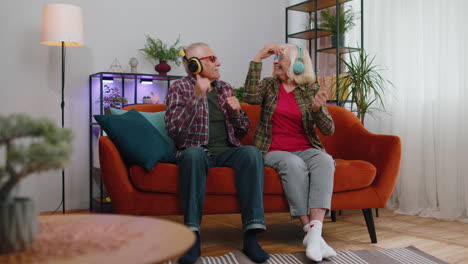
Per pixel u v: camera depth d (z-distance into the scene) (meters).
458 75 3.04
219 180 2.02
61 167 0.82
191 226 1.84
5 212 0.80
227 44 4.20
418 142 3.28
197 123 2.17
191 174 1.89
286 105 2.31
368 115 3.72
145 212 2.04
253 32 4.34
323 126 2.19
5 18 3.26
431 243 2.34
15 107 3.29
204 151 2.02
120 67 3.67
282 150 2.28
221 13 4.16
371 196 2.23
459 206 3.02
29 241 0.83
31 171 0.82
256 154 1.97
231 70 4.22
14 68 3.29
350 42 3.91
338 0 3.71
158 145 2.07
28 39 3.33
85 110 3.54
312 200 2.01
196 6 4.03
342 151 2.60
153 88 3.83
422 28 3.27
